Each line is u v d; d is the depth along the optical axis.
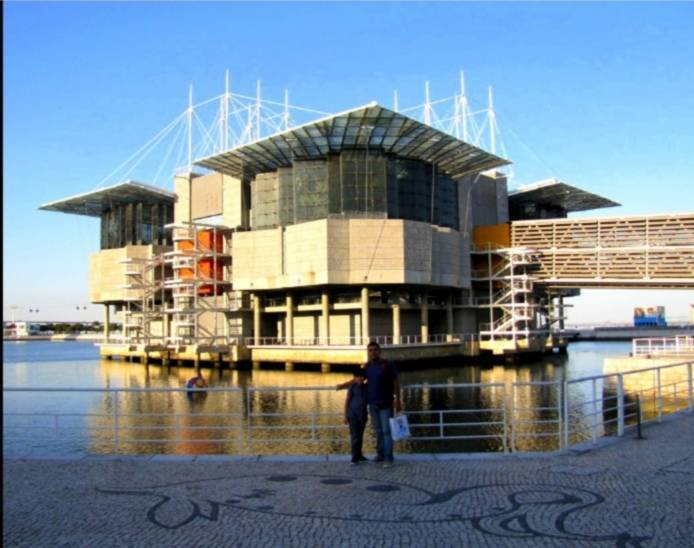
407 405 49.41
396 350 87.81
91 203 131.12
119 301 131.88
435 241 97.12
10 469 15.90
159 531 11.02
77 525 11.41
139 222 128.38
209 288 109.81
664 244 95.12
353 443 16.09
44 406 53.31
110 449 33.47
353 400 16.28
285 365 94.44
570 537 10.48
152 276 117.62
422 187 100.12
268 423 39.91
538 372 81.81
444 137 91.06
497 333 100.19
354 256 90.62
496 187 121.19
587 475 14.60
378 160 94.31
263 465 16.06
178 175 125.38
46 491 13.76
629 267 96.94
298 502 12.69
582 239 101.06
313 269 91.56
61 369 103.56
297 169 97.50
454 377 75.50
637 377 56.28
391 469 15.48
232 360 97.44
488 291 109.44
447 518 11.56
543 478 14.39
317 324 102.56
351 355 86.44
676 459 16.17
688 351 61.12
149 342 112.38
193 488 13.88
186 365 106.06
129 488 13.96
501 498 12.81
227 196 115.44
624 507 12.05
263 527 11.16
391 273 90.38
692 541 10.21
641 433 19.97
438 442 34.12
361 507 12.30
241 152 96.38
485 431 37.31
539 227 104.88
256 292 102.25
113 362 122.06
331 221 90.62
